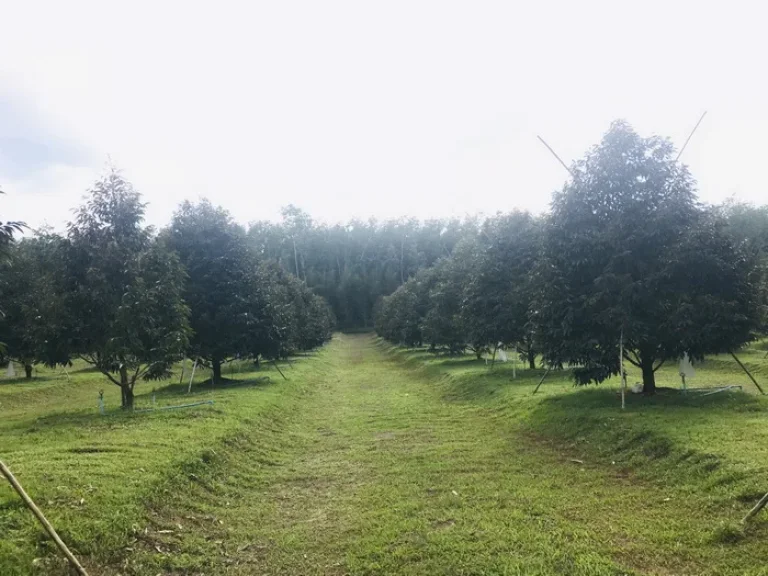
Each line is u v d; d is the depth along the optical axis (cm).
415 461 959
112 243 1354
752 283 1152
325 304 6425
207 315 1938
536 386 1577
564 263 1257
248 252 2111
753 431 826
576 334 1247
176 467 805
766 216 3281
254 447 1069
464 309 2170
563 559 540
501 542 586
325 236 9350
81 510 610
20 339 2125
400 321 4088
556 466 880
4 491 624
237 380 2155
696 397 1157
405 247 9175
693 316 1088
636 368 1991
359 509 732
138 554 577
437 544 593
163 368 1412
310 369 2836
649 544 562
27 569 496
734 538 546
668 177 1205
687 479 717
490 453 985
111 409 1389
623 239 1179
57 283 1352
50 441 951
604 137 1259
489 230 2236
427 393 1950
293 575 557
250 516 724
